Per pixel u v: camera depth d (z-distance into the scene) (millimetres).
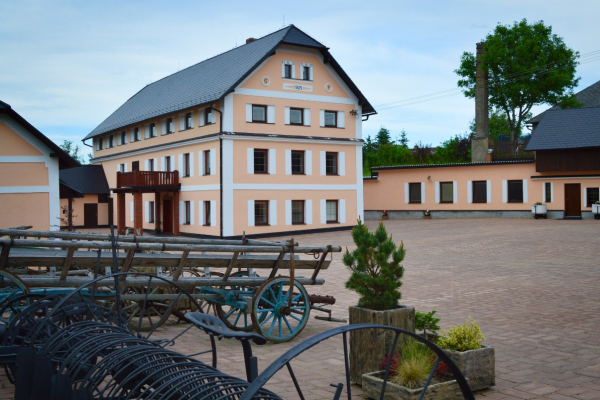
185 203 35500
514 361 6988
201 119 33625
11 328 5508
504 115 69875
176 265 8516
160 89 44656
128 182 35688
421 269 16531
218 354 7562
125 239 8086
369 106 37031
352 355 6254
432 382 5539
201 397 3496
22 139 19828
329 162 35938
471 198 41375
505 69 53344
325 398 5766
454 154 55344
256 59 32688
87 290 7906
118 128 42594
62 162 20953
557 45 53094
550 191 38500
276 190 33312
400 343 6090
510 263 17312
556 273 14953
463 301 11305
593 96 55844
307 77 34969
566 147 36906
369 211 45500
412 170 43562
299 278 9180
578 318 9469
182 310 9664
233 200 31781
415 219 42531
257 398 3312
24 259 7547
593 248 20250
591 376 6363
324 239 29109
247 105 32562
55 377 4340
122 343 4523
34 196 19984
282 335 8516
